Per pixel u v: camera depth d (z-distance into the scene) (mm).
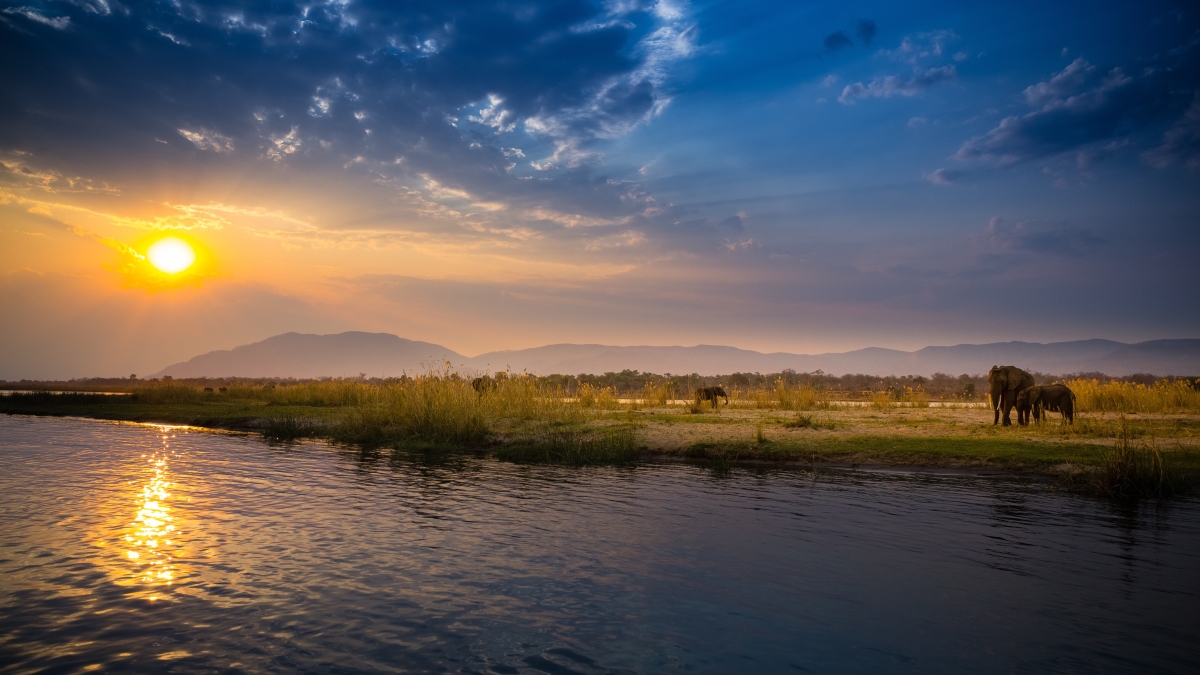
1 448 18500
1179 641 5629
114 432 23531
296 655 5324
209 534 8977
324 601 6512
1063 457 14312
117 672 5012
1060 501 11352
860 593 6793
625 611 6293
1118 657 5328
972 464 14695
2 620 5980
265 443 20328
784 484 13039
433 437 19953
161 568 7492
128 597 6582
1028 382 20328
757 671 5066
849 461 15695
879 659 5293
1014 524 9648
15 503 10867
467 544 8539
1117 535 9031
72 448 18578
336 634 5727
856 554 8148
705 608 6367
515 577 7242
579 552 8188
